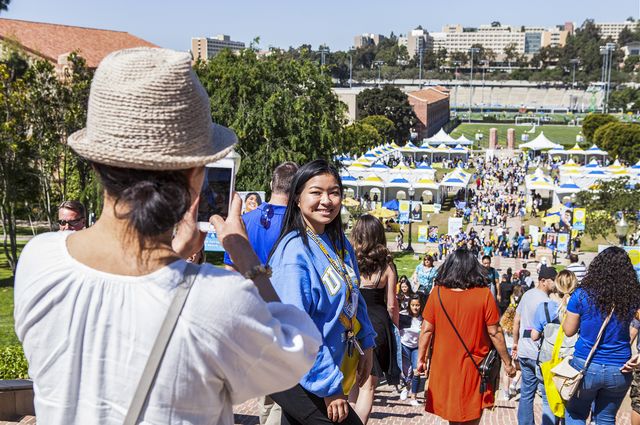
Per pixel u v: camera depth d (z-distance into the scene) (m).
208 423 1.62
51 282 1.58
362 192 57.88
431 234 47.28
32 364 1.60
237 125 35.88
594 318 5.49
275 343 1.65
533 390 7.45
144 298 1.55
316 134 37.53
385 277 5.56
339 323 3.49
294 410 3.39
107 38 75.88
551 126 181.88
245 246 2.03
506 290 17.58
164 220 1.57
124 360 1.53
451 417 5.77
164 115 1.56
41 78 32.72
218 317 1.55
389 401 10.61
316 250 3.47
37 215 38.47
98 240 1.62
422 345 6.02
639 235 40.19
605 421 5.70
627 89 190.25
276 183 4.61
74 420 1.55
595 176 57.16
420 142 129.88
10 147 30.75
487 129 170.12
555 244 42.94
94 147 1.56
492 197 62.91
